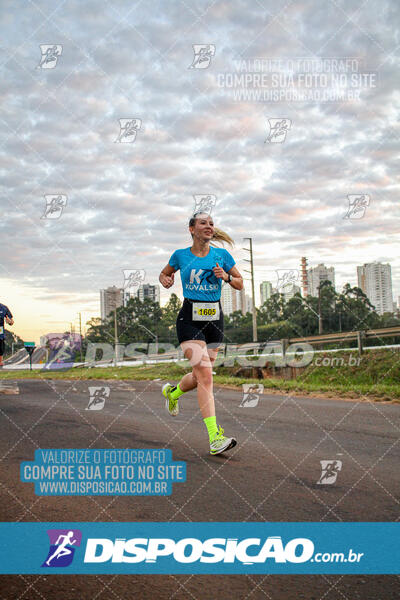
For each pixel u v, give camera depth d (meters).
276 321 28.83
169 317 32.56
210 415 3.50
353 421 4.93
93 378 12.84
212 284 3.76
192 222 3.76
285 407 6.11
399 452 3.50
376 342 14.49
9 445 3.74
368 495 2.52
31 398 7.04
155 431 4.34
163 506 2.42
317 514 2.27
